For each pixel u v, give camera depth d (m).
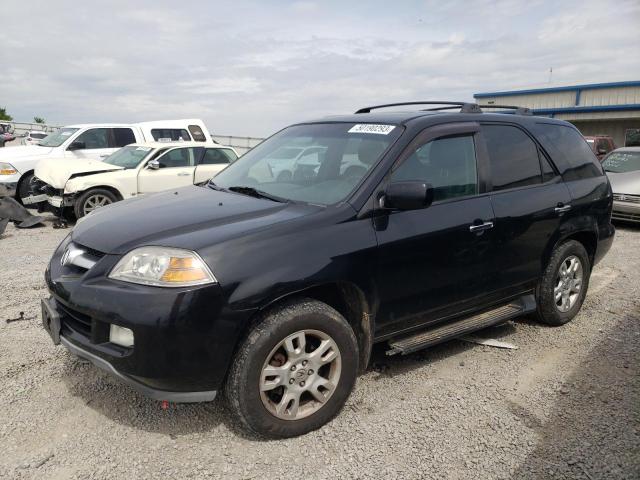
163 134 13.08
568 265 4.61
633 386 3.59
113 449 2.83
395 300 3.30
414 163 3.45
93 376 3.59
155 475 2.63
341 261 2.97
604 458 2.80
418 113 3.87
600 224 4.81
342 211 3.10
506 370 3.82
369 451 2.85
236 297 2.66
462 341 4.33
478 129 3.93
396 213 3.28
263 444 2.90
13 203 9.34
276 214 3.10
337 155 3.60
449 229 3.48
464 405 3.33
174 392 2.69
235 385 2.75
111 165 10.12
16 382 3.48
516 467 2.73
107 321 2.65
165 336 2.56
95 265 2.85
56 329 2.98
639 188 9.46
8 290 5.43
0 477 2.58
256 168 4.00
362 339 3.26
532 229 4.10
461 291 3.68
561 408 3.31
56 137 12.41
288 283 2.78
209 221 3.02
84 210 9.41
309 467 2.71
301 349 2.89
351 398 3.38
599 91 28.42
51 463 2.70
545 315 4.51
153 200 3.68
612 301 5.38
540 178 4.31
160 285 2.61
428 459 2.79
